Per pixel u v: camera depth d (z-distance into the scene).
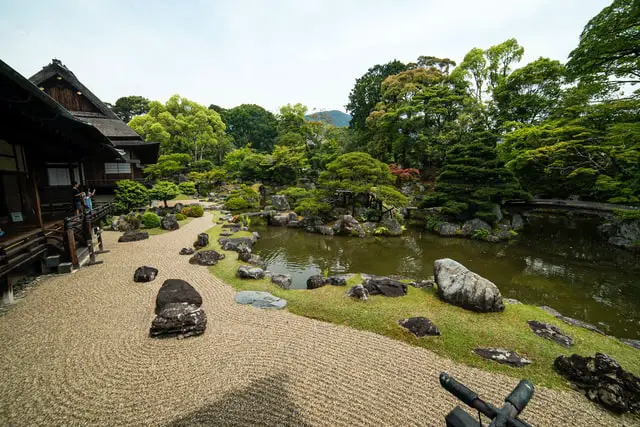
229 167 38.38
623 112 12.39
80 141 10.13
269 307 7.15
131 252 11.62
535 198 22.69
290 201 27.69
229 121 60.44
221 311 6.90
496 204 19.98
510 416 1.42
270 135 59.38
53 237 8.72
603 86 11.98
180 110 42.56
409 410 3.96
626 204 17.50
